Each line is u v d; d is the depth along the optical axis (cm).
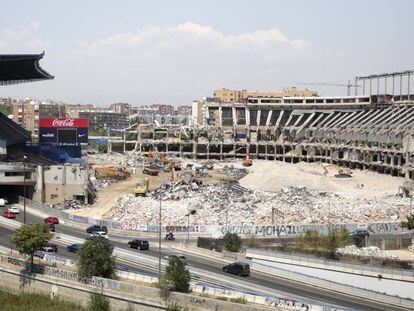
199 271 10306
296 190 19350
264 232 14112
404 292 9419
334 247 12119
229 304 8244
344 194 19688
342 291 9650
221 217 15288
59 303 9356
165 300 8662
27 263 10175
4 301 9556
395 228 15088
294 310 8088
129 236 13812
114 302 9000
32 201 16738
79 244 11650
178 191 18812
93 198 19062
